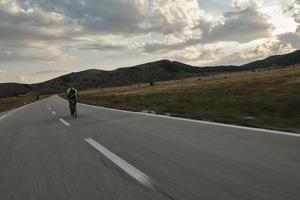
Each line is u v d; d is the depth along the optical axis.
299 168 6.11
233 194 4.94
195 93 40.19
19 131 15.65
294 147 7.88
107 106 30.83
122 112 22.05
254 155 7.28
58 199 5.35
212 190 5.18
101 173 6.74
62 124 17.06
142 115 18.83
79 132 13.44
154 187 5.55
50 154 9.23
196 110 20.12
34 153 9.57
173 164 7.00
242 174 5.92
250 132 10.44
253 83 53.22
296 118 13.57
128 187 5.66
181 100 29.50
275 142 8.59
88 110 26.48
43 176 6.88
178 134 11.04
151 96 43.25
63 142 11.16
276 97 23.20
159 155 7.99
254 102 20.98
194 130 11.71
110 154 8.55
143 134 11.59
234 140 9.22
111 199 5.13
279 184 5.26
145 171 6.62
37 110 33.03
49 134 13.56
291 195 4.75
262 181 5.46
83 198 5.29
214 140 9.44
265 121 13.10
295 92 27.70
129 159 7.81
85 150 9.41
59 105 40.44
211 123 13.30
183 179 5.88
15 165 8.18
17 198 5.57
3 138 13.63
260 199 4.67
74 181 6.31
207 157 7.41
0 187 6.33
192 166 6.72
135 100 37.25
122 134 11.96
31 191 5.89
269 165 6.41
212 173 6.11
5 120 23.72
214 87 54.84
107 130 13.40
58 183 6.27
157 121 15.31
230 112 17.61
